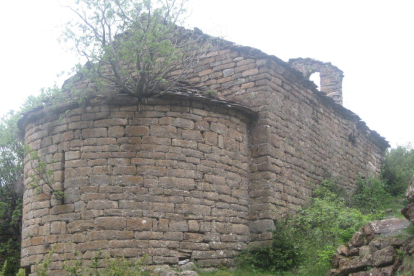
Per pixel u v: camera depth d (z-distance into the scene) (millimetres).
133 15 11938
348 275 10156
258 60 14445
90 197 11695
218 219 12539
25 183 13375
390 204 17688
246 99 14344
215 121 12984
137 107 12180
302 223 13625
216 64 15117
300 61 22047
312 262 11742
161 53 11875
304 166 15500
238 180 13305
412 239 9570
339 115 18812
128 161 11859
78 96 12469
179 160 12148
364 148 20875
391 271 9445
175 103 12422
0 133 16625
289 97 15258
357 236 10781
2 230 15992
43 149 12695
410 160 22500
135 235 11430
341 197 16062
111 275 10203
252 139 13984
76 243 11562
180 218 11883
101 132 12055
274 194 13555
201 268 11836
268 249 12664
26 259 12469
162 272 10828
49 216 12117
